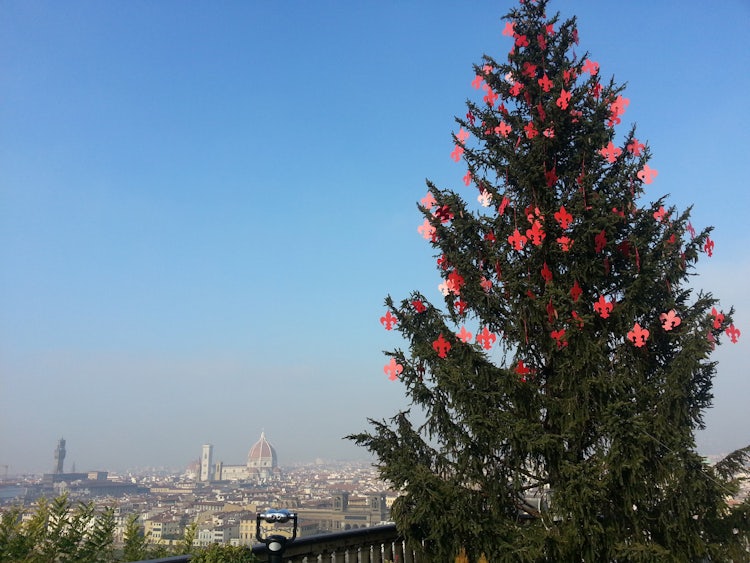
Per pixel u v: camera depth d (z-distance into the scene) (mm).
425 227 6805
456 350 5871
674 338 5777
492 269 6629
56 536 5562
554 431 5996
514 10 7508
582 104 7000
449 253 6684
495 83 7363
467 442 5676
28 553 5332
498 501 5770
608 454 5160
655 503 5320
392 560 6543
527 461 5867
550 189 6598
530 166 6617
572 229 6359
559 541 5156
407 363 6090
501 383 5750
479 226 6609
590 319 5762
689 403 5594
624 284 6250
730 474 5156
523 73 7199
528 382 5984
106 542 5816
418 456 6145
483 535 5473
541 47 7285
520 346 6398
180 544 6469
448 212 6688
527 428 5508
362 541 6211
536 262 6438
